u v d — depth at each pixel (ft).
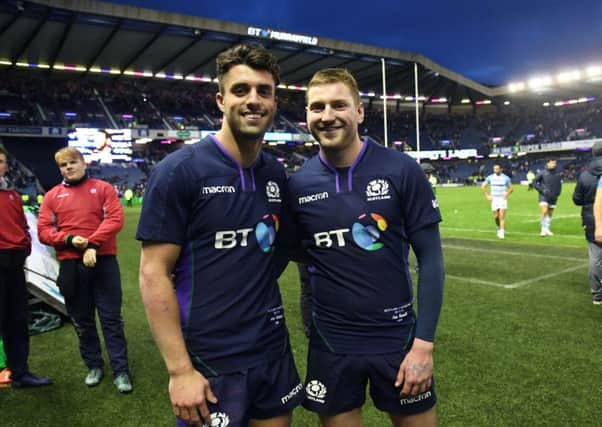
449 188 129.90
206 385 5.22
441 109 184.24
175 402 5.08
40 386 11.61
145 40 98.07
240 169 5.62
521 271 22.24
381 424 9.36
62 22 84.94
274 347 5.82
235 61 5.36
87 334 11.73
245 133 5.37
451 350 12.69
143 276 5.19
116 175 119.65
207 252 5.43
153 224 5.15
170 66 117.08
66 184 11.72
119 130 110.63
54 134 104.83
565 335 13.55
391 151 6.40
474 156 171.53
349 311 6.23
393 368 6.15
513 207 58.59
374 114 169.48
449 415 9.34
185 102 138.92
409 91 157.17
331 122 6.03
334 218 6.22
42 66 109.70
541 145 161.07
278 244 6.37
